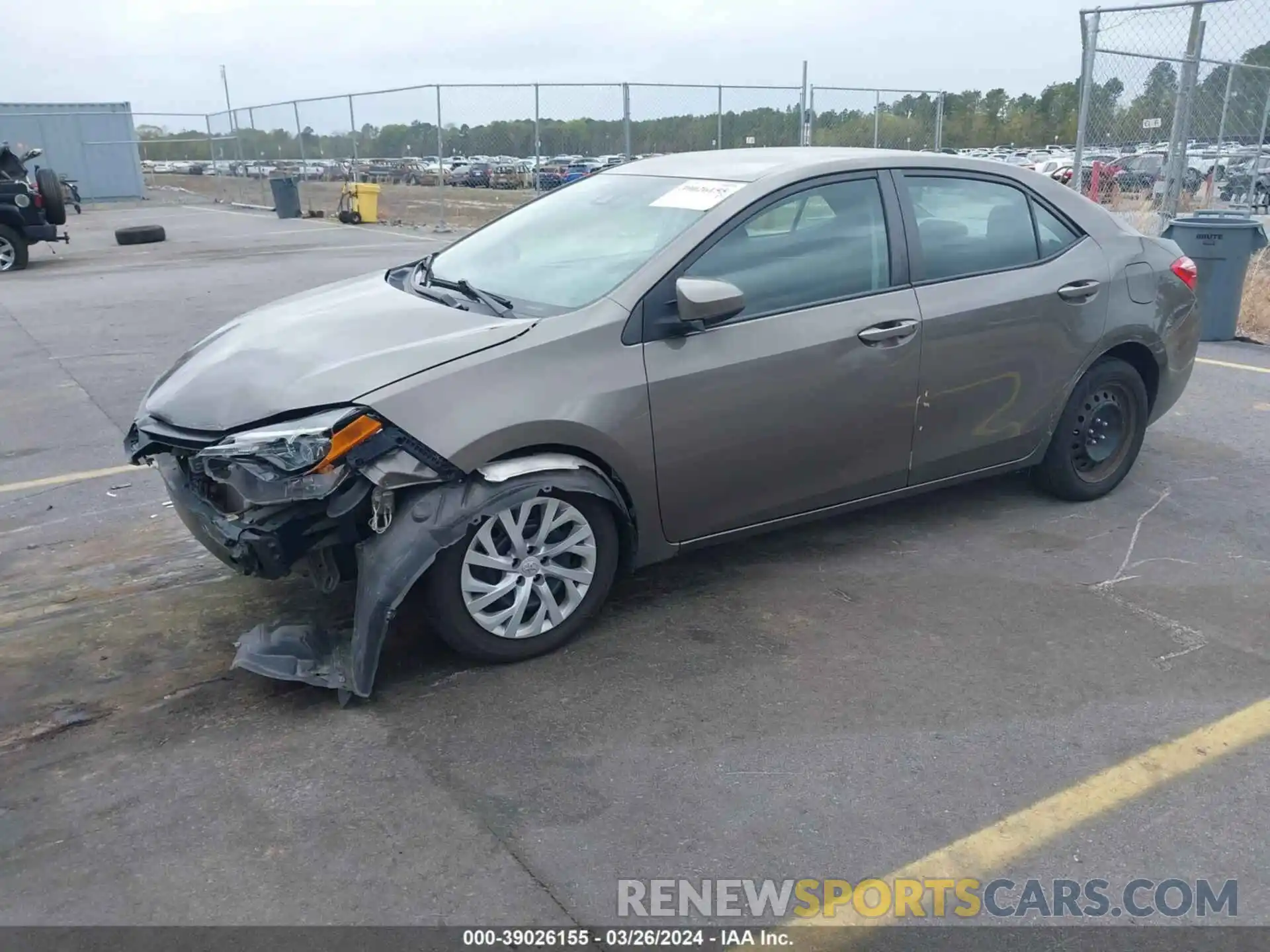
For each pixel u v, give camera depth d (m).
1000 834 2.81
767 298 3.95
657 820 2.86
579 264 4.01
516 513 3.50
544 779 3.04
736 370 3.82
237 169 30.47
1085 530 4.85
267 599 4.19
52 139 31.77
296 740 3.24
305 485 3.19
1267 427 6.49
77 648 3.81
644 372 3.65
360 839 2.79
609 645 3.81
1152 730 3.28
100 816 2.89
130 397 7.34
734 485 3.97
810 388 3.99
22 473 5.77
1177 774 3.06
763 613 4.05
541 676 3.59
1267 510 5.11
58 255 17.31
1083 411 4.95
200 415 3.45
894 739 3.23
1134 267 4.95
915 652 3.76
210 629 3.96
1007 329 4.49
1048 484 5.12
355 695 3.45
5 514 5.14
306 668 3.45
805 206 4.10
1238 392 7.36
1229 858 2.73
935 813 2.89
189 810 2.91
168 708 3.43
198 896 2.59
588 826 2.83
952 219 4.46
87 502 5.30
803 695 3.47
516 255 4.30
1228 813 2.89
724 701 3.44
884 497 4.46
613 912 2.53
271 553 3.32
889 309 4.17
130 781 3.04
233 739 3.25
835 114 19.41
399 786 3.01
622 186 4.56
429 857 2.71
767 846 2.76
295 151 26.03
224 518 3.46
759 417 3.91
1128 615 4.04
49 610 4.12
